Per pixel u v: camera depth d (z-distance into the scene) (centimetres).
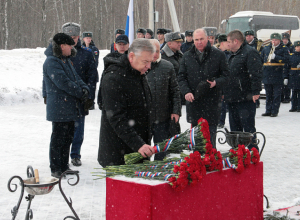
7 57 2000
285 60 1052
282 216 341
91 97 611
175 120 508
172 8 1567
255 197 327
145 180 262
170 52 705
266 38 2600
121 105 319
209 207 281
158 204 247
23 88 1430
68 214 404
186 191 263
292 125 950
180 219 261
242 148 309
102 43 4641
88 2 4550
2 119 986
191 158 268
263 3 5862
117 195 268
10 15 4291
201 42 522
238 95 608
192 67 543
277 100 1073
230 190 299
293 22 2733
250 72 595
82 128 590
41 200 446
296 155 665
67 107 510
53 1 4341
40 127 897
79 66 599
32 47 4422
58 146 520
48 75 504
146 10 4841
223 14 5503
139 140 310
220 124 933
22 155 656
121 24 4744
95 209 419
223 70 535
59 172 520
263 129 900
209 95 533
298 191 482
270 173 561
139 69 321
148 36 1313
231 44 606
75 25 577
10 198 454
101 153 348
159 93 507
